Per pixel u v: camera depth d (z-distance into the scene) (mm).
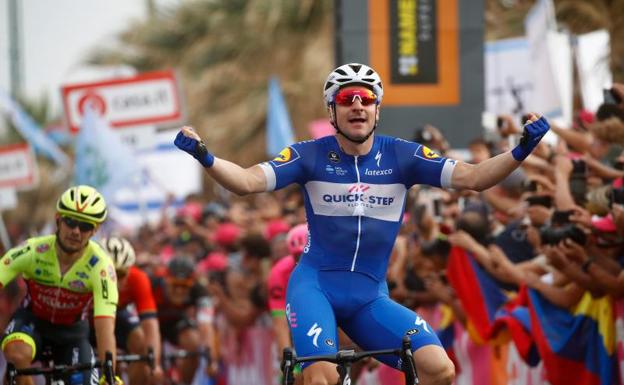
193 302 25688
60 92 34406
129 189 44406
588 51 29375
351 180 13625
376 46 25328
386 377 22109
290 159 13641
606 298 16500
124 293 20875
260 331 28391
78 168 30281
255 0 58438
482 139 22125
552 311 17500
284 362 12367
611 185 16766
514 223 19500
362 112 13461
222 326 32719
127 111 34344
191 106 61031
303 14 56250
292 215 27859
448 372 12688
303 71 55812
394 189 13734
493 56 26484
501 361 19281
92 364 15281
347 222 13602
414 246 20938
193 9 63781
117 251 18938
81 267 16578
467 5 25297
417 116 25344
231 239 33156
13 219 73750
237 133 58375
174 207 43938
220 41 60344
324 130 36469
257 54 58625
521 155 12844
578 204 17719
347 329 13906
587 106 30641
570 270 16031
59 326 17281
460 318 19781
